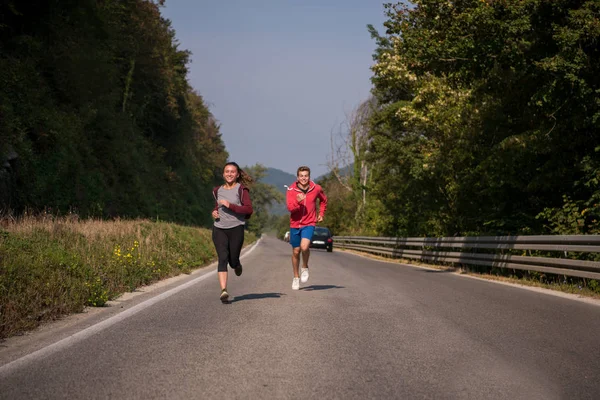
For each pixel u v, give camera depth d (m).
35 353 4.70
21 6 28.48
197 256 16.94
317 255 25.19
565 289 10.48
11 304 6.28
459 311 7.48
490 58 14.09
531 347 5.26
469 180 20.59
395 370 4.33
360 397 3.64
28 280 7.23
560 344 5.41
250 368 4.29
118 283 9.34
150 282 10.78
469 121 19.66
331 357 4.71
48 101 27.52
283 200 138.62
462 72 14.77
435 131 22.44
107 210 29.55
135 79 47.00
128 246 13.09
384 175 27.48
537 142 15.50
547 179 16.16
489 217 19.52
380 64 23.88
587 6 12.73
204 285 10.35
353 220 52.66
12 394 3.55
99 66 33.44
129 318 6.53
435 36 14.47
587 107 14.07
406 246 25.56
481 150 19.55
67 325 6.09
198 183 67.25
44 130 24.88
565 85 13.82
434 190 24.59
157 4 47.19
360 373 4.22
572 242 10.66
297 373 4.17
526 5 13.20
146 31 46.22
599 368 4.50
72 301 7.14
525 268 12.64
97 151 33.38
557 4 13.14
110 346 5.00
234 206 7.68
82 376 4.00
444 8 14.01
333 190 57.34
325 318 6.66
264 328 5.94
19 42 27.33
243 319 6.50
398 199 27.33
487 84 16.39
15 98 24.28
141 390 3.69
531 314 7.34
